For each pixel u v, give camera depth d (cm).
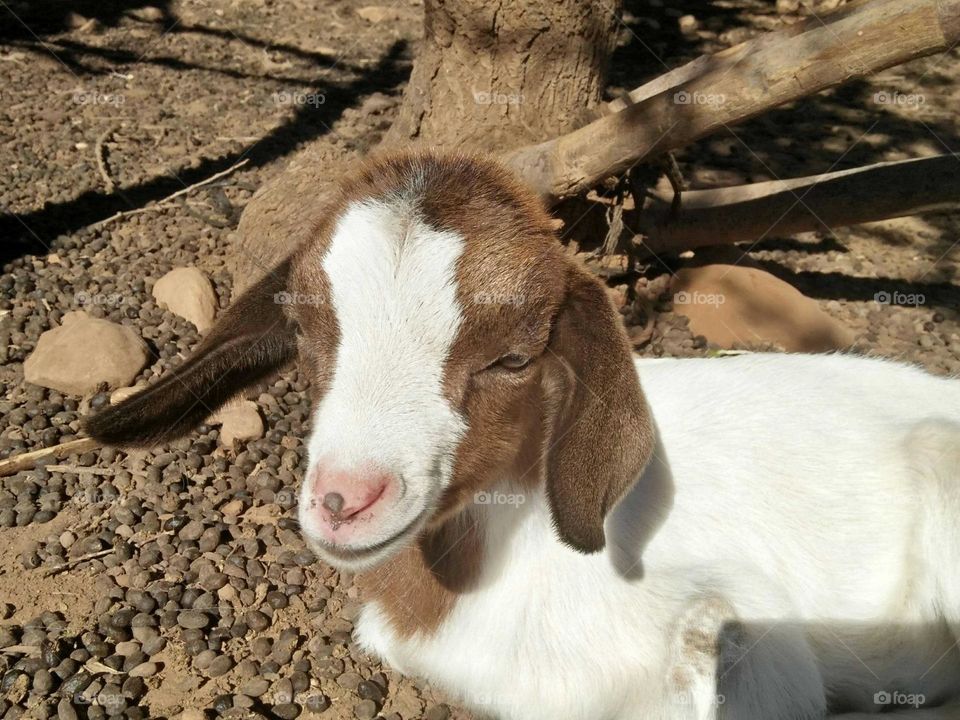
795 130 84
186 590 41
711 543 37
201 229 67
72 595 41
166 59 92
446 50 57
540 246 30
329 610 41
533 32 55
